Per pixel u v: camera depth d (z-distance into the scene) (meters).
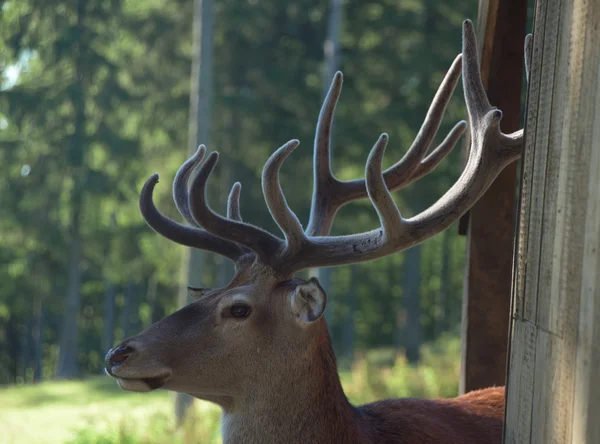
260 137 22.19
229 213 3.65
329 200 3.58
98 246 27.56
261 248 3.18
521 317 2.71
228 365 3.13
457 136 3.49
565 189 2.32
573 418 2.22
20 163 24.89
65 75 25.11
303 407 3.14
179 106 21.73
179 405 11.15
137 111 23.92
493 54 3.91
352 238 3.11
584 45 2.22
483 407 3.54
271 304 3.15
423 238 2.95
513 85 3.94
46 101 24.34
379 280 35.88
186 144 21.75
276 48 23.09
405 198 20.39
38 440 11.88
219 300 3.17
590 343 2.11
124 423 10.37
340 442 3.15
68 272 26.84
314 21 23.55
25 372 37.78
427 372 11.59
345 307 36.59
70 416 13.90
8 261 29.48
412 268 24.05
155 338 3.11
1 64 24.78
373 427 3.29
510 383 2.80
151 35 21.83
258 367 3.14
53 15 24.58
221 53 22.56
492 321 4.07
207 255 25.39
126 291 35.84
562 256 2.33
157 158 21.89
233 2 22.41
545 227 2.48
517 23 3.87
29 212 25.19
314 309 3.04
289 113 22.77
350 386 10.91
